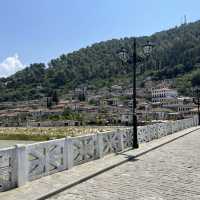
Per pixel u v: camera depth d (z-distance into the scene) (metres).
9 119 173.00
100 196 8.64
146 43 20.16
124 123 129.38
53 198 8.55
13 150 9.37
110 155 16.33
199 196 8.53
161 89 162.50
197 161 14.60
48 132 109.75
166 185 9.86
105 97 185.12
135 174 11.73
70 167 12.54
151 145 21.50
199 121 55.19
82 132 104.31
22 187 9.45
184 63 182.00
